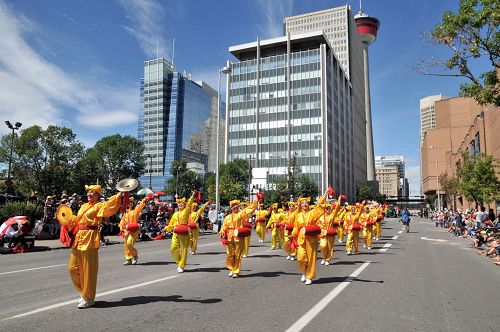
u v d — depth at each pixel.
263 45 94.12
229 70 35.78
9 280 9.23
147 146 136.12
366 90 177.12
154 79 137.50
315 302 7.08
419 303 7.18
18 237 16.33
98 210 6.64
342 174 102.69
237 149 93.44
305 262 8.98
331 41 141.75
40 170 54.72
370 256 14.69
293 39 92.19
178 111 136.12
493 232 17.14
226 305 6.81
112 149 71.19
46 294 7.67
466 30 15.09
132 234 12.01
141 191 16.69
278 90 91.69
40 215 23.08
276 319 5.96
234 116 95.00
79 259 6.60
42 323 5.70
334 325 5.70
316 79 88.69
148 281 9.06
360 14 181.50
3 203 25.11
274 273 10.42
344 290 8.20
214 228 33.00
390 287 8.63
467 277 10.33
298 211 9.37
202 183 93.00
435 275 10.48
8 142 54.59
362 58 165.25
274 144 90.12
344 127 108.75
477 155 31.52
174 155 132.62
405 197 145.25
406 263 12.79
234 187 67.31
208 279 9.41
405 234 29.28
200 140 145.12
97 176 70.69
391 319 6.07
